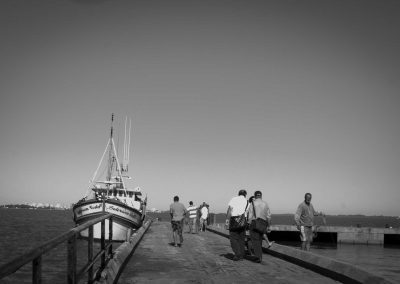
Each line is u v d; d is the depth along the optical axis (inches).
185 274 353.4
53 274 757.3
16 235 2343.8
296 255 432.1
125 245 474.3
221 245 645.3
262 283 316.5
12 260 108.7
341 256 873.5
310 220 480.1
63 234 166.2
